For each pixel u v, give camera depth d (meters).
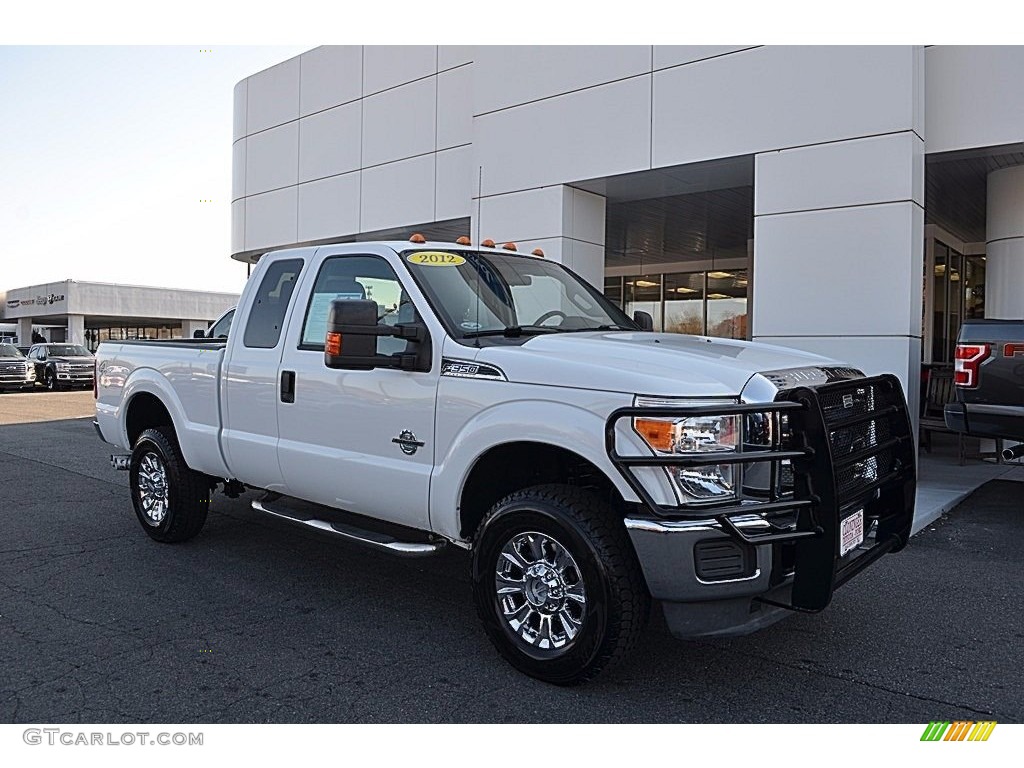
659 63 10.19
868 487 4.00
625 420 3.52
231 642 4.36
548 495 3.82
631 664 4.10
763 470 3.61
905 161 8.56
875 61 8.70
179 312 49.31
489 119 11.86
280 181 16.89
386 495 4.50
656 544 3.42
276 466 5.16
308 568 5.72
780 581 3.61
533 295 5.01
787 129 9.25
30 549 6.18
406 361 4.32
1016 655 4.23
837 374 4.09
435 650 4.27
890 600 5.10
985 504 7.88
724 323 19.33
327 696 3.72
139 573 5.58
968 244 16.70
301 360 5.00
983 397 6.38
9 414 17.84
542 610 3.88
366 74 14.98
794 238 9.24
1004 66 8.76
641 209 13.24
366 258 4.85
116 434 6.72
